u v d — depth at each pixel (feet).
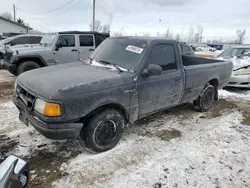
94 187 7.64
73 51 25.79
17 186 5.52
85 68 10.78
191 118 14.46
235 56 25.64
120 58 11.06
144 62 10.47
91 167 8.73
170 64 11.95
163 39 11.69
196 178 8.30
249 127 13.30
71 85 8.30
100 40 28.14
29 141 10.48
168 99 12.17
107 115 9.38
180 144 10.86
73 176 8.15
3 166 5.48
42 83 8.73
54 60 24.61
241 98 19.93
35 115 8.32
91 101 8.52
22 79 9.90
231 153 10.18
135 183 7.91
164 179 8.18
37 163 8.81
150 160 9.36
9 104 15.96
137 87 10.14
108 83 9.09
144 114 11.23
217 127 13.14
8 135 11.01
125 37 12.35
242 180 8.32
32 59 23.73
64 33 25.17
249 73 21.62
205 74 14.47
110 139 9.95
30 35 37.96
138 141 10.99
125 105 9.89
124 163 9.09
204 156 9.82
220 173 8.66
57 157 9.30
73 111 8.11
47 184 7.67
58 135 8.09
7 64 23.15
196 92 14.37
